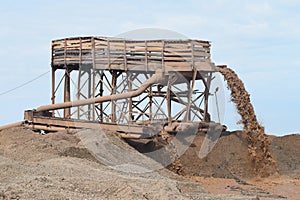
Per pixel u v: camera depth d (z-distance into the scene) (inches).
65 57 1648.6
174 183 1176.8
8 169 1083.9
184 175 1457.9
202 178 1453.0
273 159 1596.9
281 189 1358.3
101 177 1085.1
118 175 1160.2
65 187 956.0
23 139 1523.1
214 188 1337.4
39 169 1119.6
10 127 1640.0
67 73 1672.0
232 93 1620.3
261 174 1519.4
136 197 936.3
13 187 908.0
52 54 1684.3
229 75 1630.2
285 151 1686.8
